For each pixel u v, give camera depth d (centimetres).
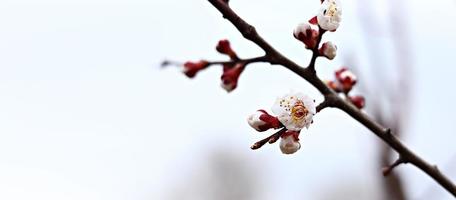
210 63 66
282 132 58
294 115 57
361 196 182
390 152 72
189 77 66
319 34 59
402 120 70
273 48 60
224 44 65
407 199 70
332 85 68
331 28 58
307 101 57
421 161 62
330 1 58
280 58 60
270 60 60
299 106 57
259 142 58
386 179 71
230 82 64
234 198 265
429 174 62
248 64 65
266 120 58
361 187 183
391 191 71
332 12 58
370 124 61
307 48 59
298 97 58
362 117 61
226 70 65
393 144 62
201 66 66
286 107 57
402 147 62
